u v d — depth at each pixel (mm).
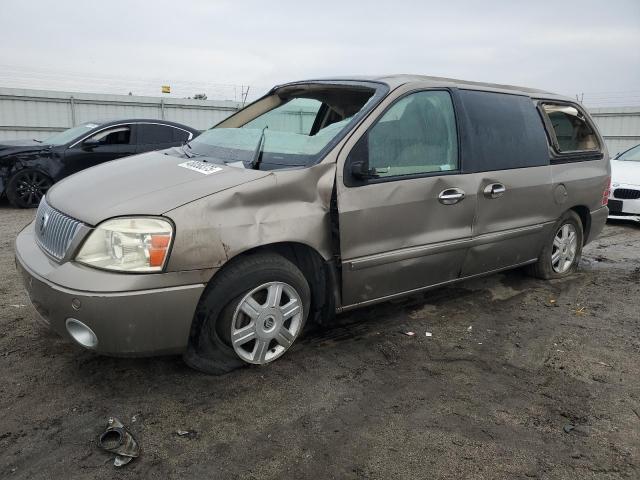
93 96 18094
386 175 3471
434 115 3824
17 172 8711
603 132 19156
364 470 2395
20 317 3879
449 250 3857
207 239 2758
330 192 3215
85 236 2705
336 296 3379
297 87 4324
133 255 2645
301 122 4074
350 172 3285
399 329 3963
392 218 3469
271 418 2760
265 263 3006
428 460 2479
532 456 2537
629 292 5004
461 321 4168
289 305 3180
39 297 2770
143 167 3393
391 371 3318
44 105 17250
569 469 2453
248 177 3014
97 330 2619
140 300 2613
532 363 3508
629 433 2750
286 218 3043
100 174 3395
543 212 4645
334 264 3312
